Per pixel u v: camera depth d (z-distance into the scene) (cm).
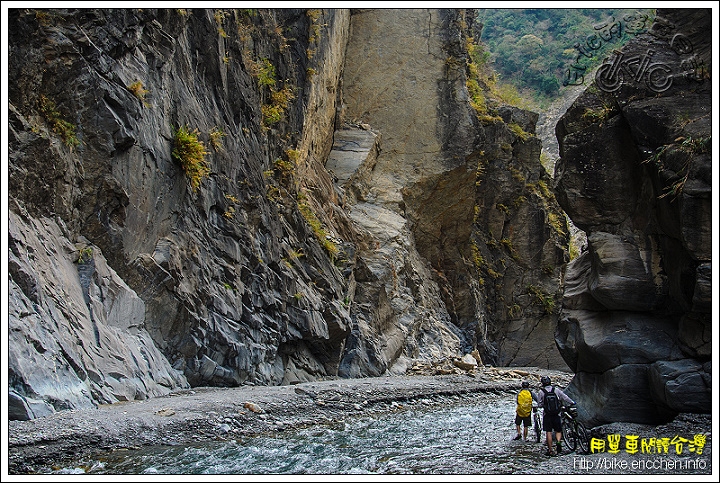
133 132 1630
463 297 3831
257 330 1994
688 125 1076
